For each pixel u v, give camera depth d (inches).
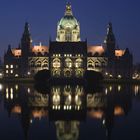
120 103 4559.5
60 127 2898.6
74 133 2687.0
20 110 3865.7
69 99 5103.3
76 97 5433.1
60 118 3321.9
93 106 4249.5
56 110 3882.9
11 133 2687.0
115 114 3575.3
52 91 6761.8
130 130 2778.1
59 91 6766.7
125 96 5615.2
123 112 3720.5
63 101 4825.3
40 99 5103.3
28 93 6210.6
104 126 2935.5
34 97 5418.3
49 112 3715.6
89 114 3577.8
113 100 4950.8
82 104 4456.2
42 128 2859.3
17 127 2896.2
